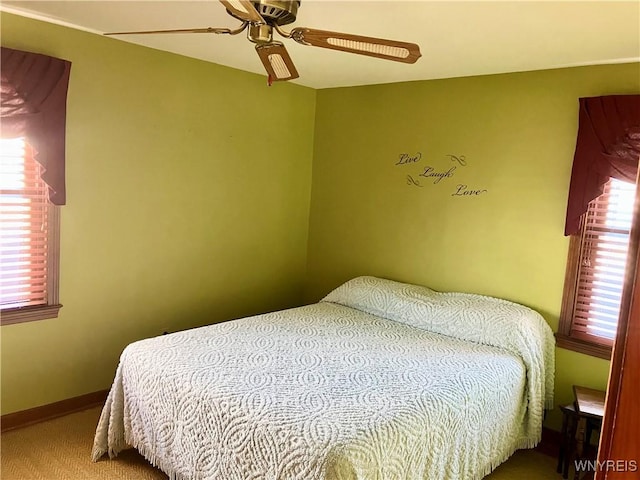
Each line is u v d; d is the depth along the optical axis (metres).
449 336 3.12
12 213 2.80
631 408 0.90
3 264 2.81
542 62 2.96
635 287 0.90
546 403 3.09
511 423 2.72
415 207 3.77
